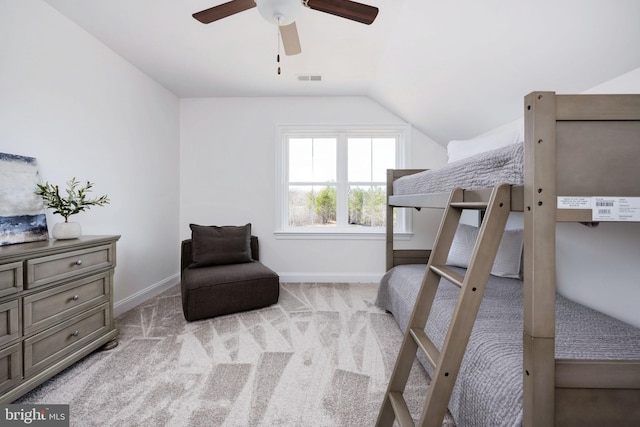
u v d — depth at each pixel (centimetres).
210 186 362
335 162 368
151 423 129
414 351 126
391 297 246
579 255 174
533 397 80
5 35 170
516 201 98
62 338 159
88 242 175
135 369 171
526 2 137
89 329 177
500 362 105
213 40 235
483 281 99
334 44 238
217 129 360
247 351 193
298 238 360
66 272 161
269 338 211
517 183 101
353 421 132
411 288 209
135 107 281
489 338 121
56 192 181
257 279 265
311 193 371
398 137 362
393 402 117
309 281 361
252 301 263
